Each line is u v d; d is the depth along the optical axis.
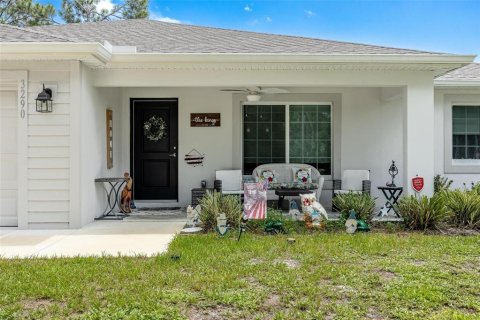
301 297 3.51
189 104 9.39
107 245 5.43
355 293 3.59
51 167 6.60
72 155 6.59
